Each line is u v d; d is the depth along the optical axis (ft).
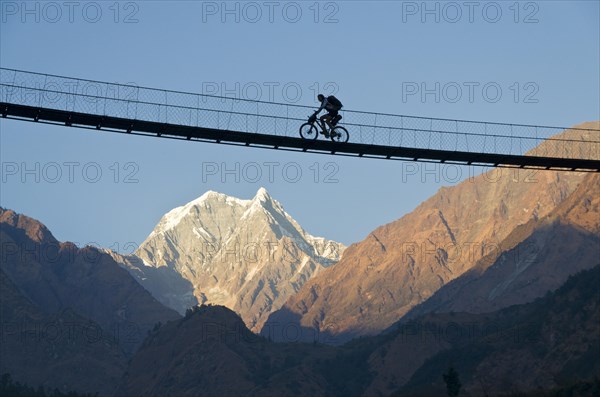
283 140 310.04
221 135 308.40
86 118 301.43
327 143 312.09
